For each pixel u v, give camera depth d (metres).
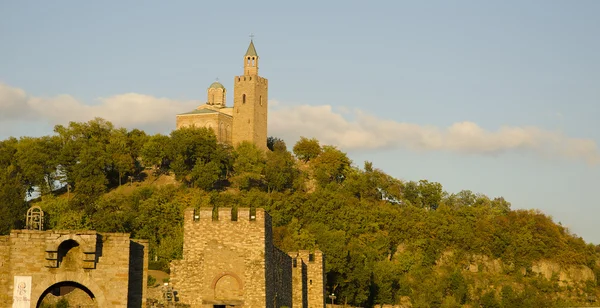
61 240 78.19
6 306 77.19
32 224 88.50
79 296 110.75
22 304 77.44
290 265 132.12
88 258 78.38
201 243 110.50
